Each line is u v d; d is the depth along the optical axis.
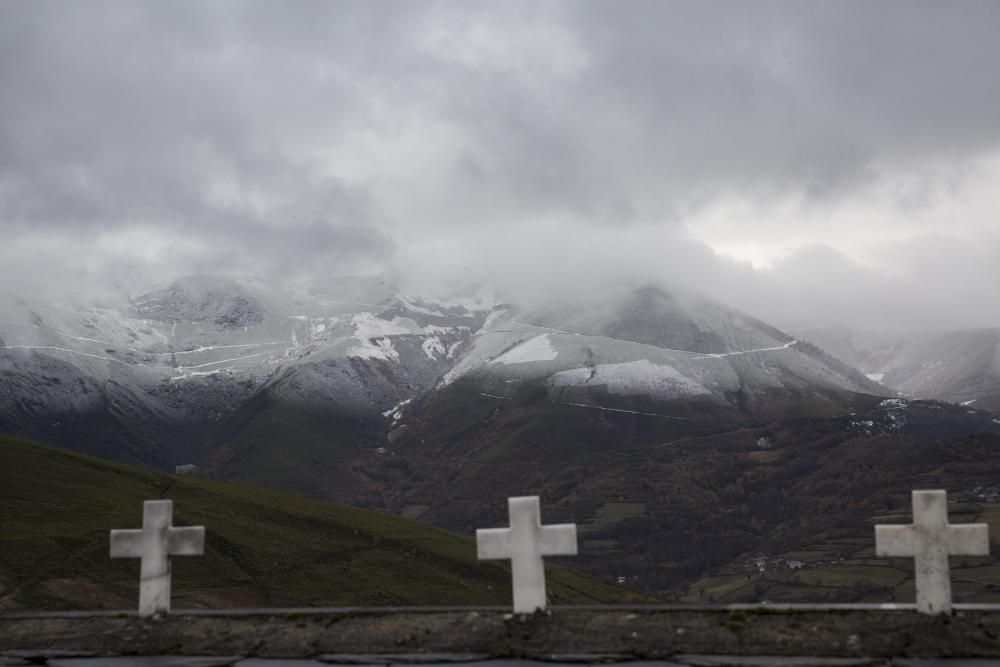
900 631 22.75
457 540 175.25
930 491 23.27
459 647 24.22
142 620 26.84
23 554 123.38
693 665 22.20
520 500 25.03
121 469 177.88
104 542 132.38
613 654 23.22
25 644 26.47
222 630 26.00
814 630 23.19
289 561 144.00
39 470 164.00
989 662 21.45
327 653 24.58
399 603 134.25
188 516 154.12
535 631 24.34
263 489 192.62
